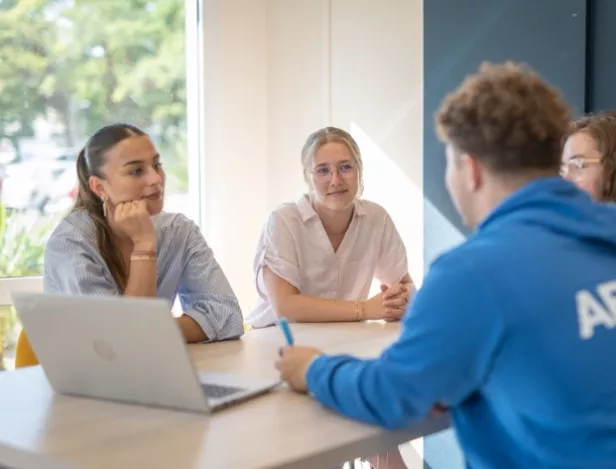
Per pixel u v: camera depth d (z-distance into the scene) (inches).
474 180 54.3
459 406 53.1
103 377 60.6
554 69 113.3
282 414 57.2
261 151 163.6
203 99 158.9
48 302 59.6
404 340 51.7
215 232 159.3
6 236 136.8
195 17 159.3
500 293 48.6
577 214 51.9
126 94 151.9
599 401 48.5
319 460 50.0
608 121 90.2
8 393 64.2
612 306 49.8
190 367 55.9
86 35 146.6
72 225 86.0
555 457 48.6
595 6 109.3
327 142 105.6
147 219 83.0
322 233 108.3
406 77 136.5
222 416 56.9
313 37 152.4
